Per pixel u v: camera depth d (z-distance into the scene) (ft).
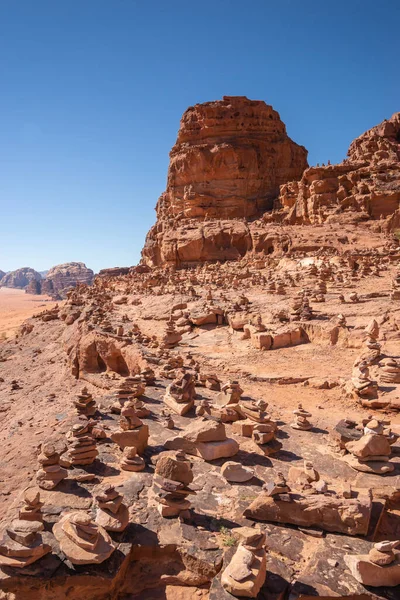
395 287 97.30
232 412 47.19
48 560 24.91
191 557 25.93
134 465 35.76
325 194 234.79
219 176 306.14
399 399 50.55
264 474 35.50
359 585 23.58
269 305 106.01
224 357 80.43
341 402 54.54
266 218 265.34
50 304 615.16
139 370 84.58
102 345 103.50
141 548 26.73
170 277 193.36
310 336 84.33
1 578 24.18
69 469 35.78
